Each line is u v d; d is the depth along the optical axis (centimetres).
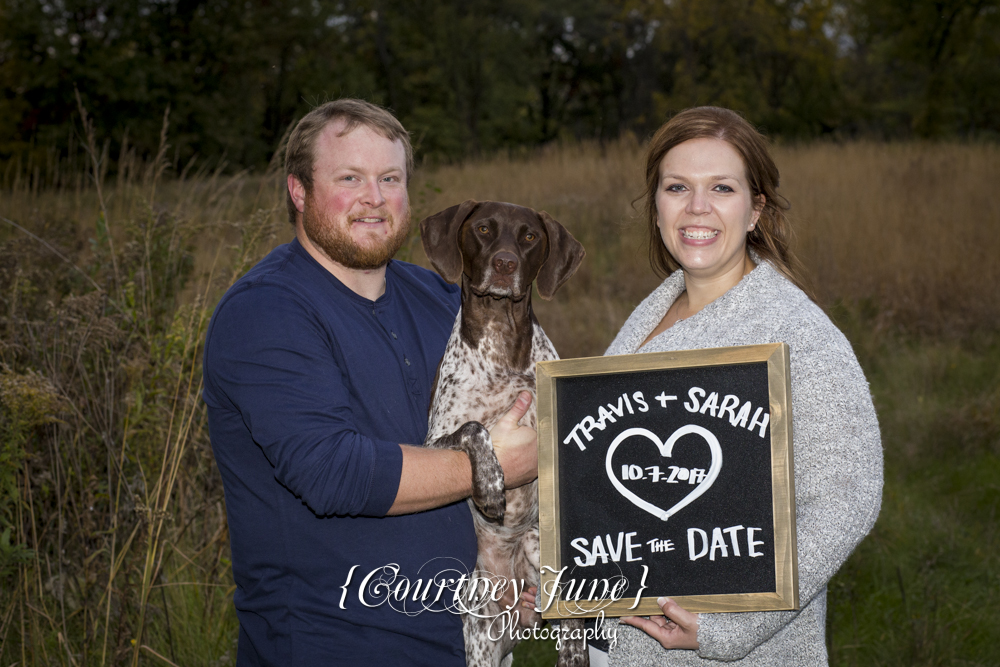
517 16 3853
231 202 564
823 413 205
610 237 1259
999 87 3288
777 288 231
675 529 210
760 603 199
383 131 260
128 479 405
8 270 466
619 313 936
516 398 290
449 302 324
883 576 471
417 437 269
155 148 2466
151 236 475
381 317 273
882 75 3831
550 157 1798
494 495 251
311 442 222
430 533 254
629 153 1673
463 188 1521
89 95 2583
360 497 222
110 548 392
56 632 350
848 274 995
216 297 443
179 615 385
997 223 1138
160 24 2900
